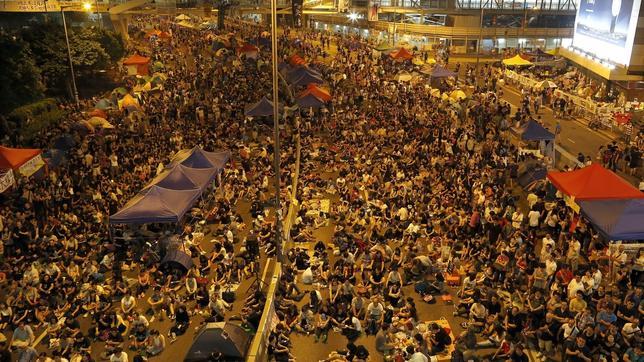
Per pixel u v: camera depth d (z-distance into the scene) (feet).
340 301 61.26
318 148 115.03
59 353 54.54
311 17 393.91
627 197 69.62
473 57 270.46
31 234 77.00
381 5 313.12
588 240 71.51
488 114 127.65
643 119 130.62
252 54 222.69
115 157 102.12
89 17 231.30
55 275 66.23
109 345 56.08
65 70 158.40
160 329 59.88
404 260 68.69
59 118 138.92
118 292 65.16
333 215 86.74
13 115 129.29
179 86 167.02
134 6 244.63
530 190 88.69
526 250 65.77
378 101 151.02
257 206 86.63
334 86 174.19
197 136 118.52
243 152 108.06
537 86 160.35
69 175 99.86
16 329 56.54
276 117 66.80
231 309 62.69
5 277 68.95
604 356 48.98
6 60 132.16
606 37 169.68
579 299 55.31
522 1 282.36
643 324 53.01
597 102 147.23
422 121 125.80
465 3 280.31
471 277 61.93
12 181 86.69
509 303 57.93
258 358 52.80
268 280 67.77
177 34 311.27
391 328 55.21
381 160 102.94
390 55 201.46
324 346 56.75
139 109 136.56
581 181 73.26
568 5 286.25
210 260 72.28
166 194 78.02
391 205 83.10
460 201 81.41
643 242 67.10
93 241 76.89
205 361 51.26
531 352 53.52
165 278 66.08
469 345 52.26
